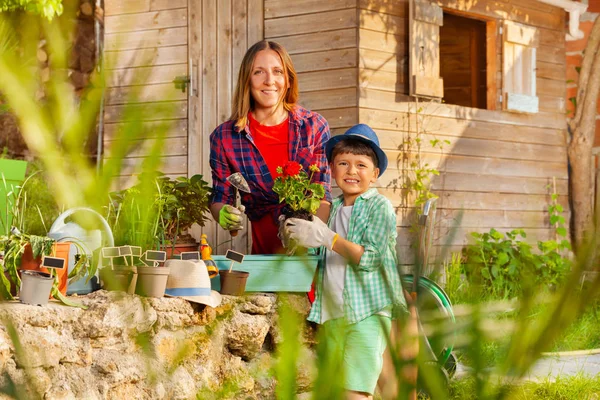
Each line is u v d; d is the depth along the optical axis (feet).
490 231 27.14
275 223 11.91
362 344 9.32
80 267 8.50
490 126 29.43
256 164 11.75
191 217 12.15
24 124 1.14
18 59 1.15
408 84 25.98
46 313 7.64
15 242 8.36
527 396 1.83
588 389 13.32
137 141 1.18
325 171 11.85
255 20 25.31
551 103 31.83
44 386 7.36
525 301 1.47
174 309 9.16
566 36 32.94
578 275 1.36
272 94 11.63
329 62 24.62
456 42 32.27
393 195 25.67
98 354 8.17
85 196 1.16
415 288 1.88
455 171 28.02
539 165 31.27
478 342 1.54
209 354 9.67
